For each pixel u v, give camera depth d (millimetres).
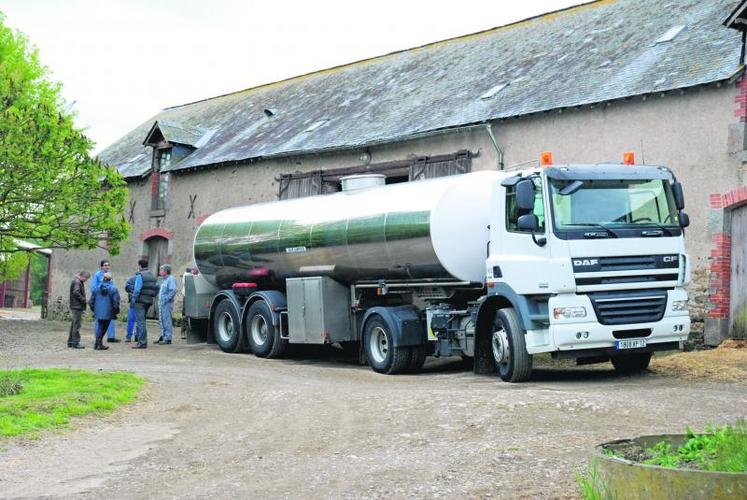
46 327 23250
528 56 19641
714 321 13445
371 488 5840
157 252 26234
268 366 14055
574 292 10172
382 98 21844
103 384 10242
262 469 6594
